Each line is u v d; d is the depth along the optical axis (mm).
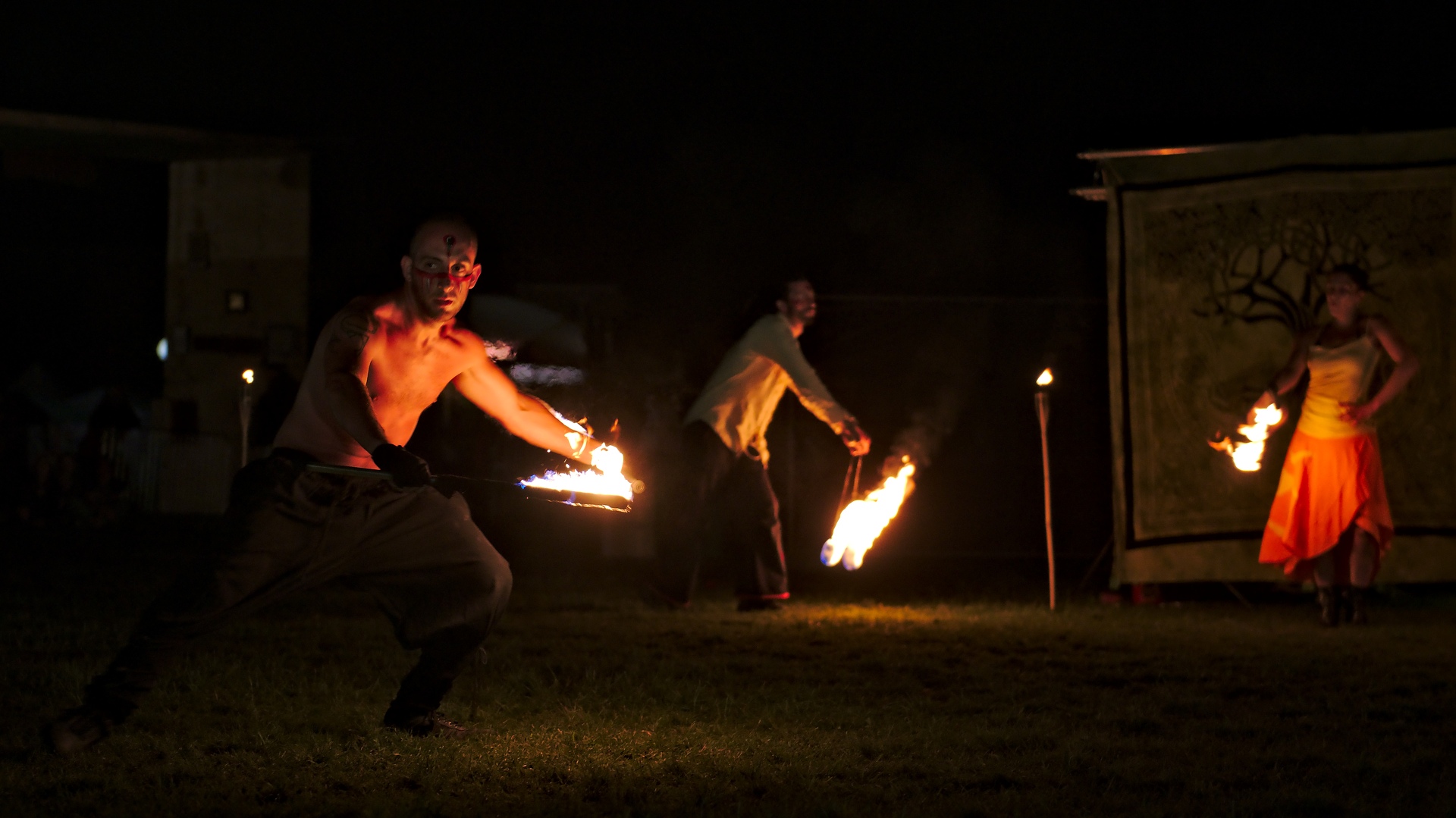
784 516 12648
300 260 18219
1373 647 6582
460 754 4039
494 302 14688
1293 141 8812
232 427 18344
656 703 4957
